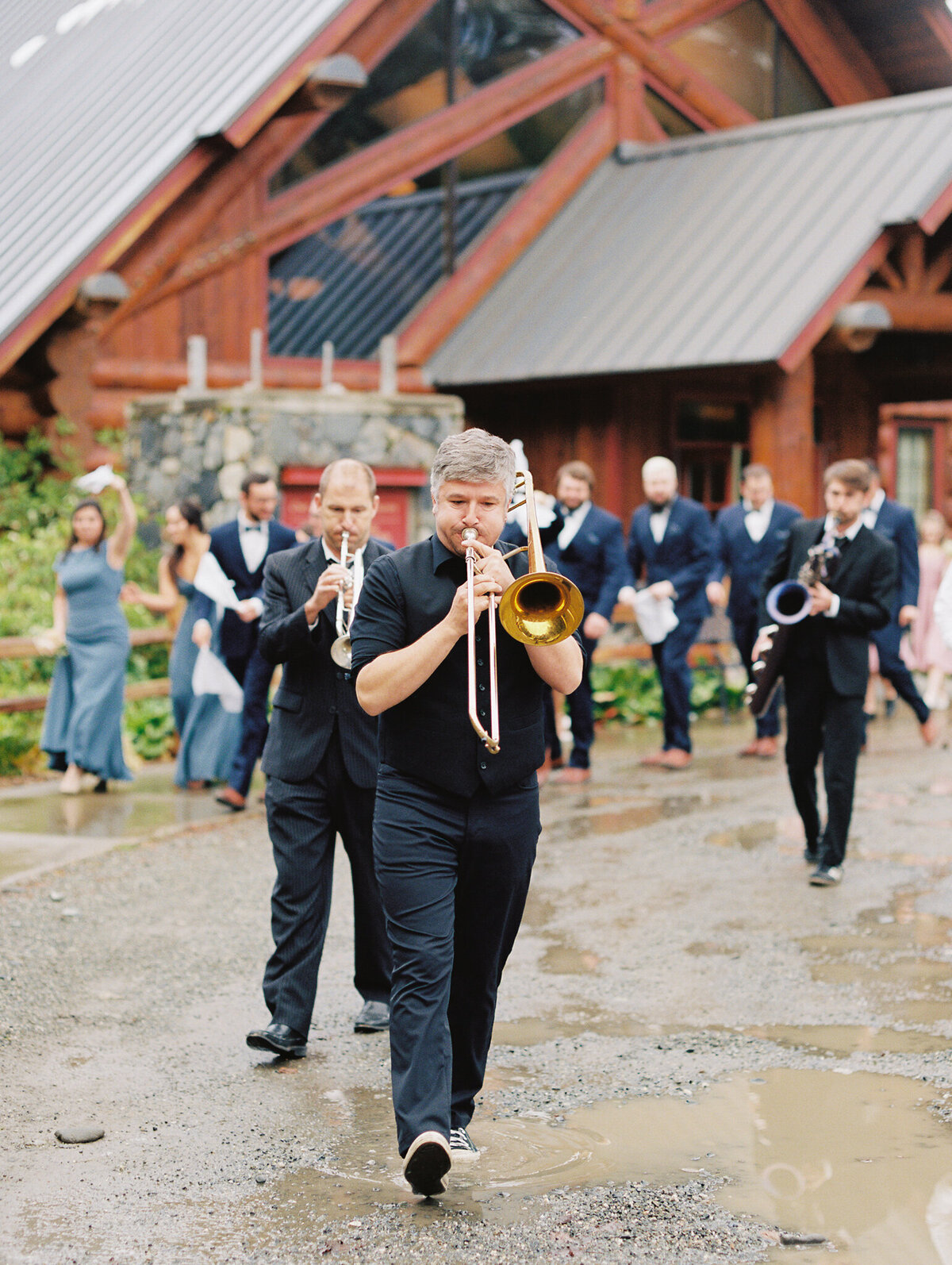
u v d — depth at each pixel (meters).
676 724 10.53
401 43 15.16
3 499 13.09
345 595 4.97
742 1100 4.50
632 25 16.72
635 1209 3.76
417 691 3.89
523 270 15.84
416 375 15.28
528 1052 4.95
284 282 14.73
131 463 13.31
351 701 5.04
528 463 15.66
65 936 6.27
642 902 6.87
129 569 12.30
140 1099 4.55
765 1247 3.55
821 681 7.07
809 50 18.38
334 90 13.62
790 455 13.53
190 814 8.77
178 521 9.59
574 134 16.50
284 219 14.58
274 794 5.07
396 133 15.29
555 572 3.90
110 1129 4.32
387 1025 5.22
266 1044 4.83
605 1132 4.27
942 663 13.38
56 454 13.55
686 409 15.56
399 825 3.90
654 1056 4.89
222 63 14.21
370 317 15.20
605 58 16.62
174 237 13.83
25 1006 5.39
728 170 15.34
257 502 8.52
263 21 14.49
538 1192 3.86
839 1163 4.03
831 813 7.09
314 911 5.00
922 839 8.05
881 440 18.31
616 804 9.21
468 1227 3.66
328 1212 3.76
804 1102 4.47
